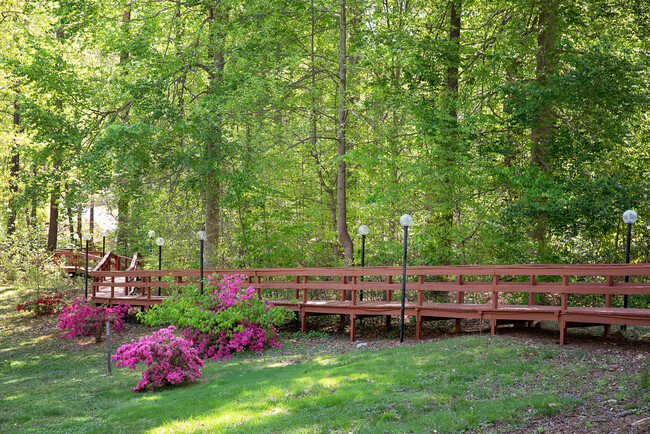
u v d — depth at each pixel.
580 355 8.81
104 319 15.79
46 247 27.44
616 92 14.23
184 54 19.06
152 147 18.48
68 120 19.19
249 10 18.20
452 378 8.02
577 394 6.92
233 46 18.95
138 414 7.77
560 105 16.38
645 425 5.62
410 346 10.90
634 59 16.11
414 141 16.56
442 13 18.42
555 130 16.52
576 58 14.95
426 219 17.78
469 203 16.16
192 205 21.55
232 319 12.76
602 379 7.39
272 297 18.16
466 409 6.64
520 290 10.89
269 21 18.03
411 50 16.30
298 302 14.59
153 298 17.80
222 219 20.84
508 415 6.34
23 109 18.67
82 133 18.97
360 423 6.45
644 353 8.69
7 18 25.50
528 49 15.91
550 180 14.83
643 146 16.67
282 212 19.66
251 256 20.12
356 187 20.36
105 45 19.59
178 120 18.33
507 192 17.14
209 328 12.75
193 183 18.69
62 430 7.41
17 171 27.42
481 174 15.65
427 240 15.30
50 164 20.86
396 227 19.52
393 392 7.59
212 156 18.53
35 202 20.30
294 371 9.71
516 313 10.80
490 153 16.02
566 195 14.77
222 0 18.36
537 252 15.71
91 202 22.48
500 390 7.38
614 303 14.55
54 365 13.32
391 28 17.34
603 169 16.05
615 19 16.39
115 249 26.33
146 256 25.20
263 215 19.84
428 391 7.50
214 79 19.69
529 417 6.29
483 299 16.41
